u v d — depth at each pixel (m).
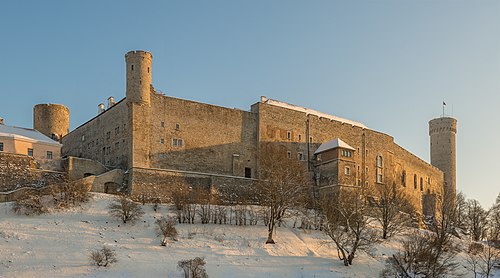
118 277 56.28
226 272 60.91
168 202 87.38
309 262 68.00
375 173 124.19
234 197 96.62
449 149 163.12
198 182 94.50
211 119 101.44
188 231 72.19
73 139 115.88
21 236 63.56
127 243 65.75
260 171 104.19
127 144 92.81
